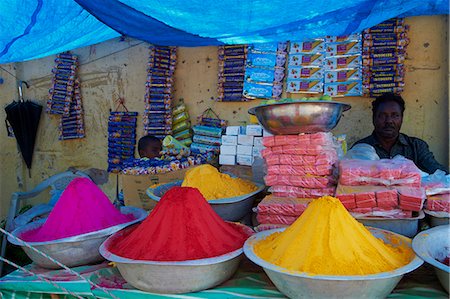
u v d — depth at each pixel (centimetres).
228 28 261
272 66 292
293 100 147
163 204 131
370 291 99
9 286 136
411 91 272
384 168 143
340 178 149
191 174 189
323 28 263
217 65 318
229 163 243
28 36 273
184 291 116
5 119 385
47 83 375
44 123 379
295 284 102
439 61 265
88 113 361
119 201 288
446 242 122
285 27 260
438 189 145
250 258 113
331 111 148
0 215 383
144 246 123
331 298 100
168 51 318
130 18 247
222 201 169
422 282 120
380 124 247
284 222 151
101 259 148
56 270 143
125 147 342
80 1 219
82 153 366
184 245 121
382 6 228
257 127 239
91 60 356
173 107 328
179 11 232
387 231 132
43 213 278
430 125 269
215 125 307
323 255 108
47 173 379
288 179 158
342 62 275
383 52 267
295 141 154
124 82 348
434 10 256
